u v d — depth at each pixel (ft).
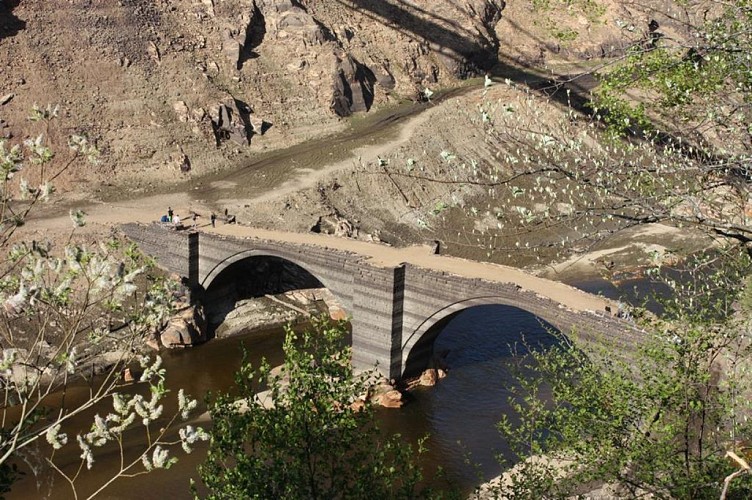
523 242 331.36
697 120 95.76
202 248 278.26
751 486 80.07
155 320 72.38
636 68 93.56
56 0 387.75
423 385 235.61
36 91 358.02
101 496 173.68
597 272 316.19
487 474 188.24
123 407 64.75
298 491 89.04
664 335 96.27
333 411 94.63
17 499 169.99
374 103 460.96
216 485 87.51
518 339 265.34
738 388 92.58
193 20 437.17
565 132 93.86
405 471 96.17
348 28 491.72
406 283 237.25
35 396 213.66
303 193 355.97
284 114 425.28
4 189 67.72
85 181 340.18
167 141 372.79
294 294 302.45
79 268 66.44
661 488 87.51
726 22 89.40
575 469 97.71
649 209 70.03
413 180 385.91
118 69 386.93
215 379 245.04
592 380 98.37
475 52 522.88
